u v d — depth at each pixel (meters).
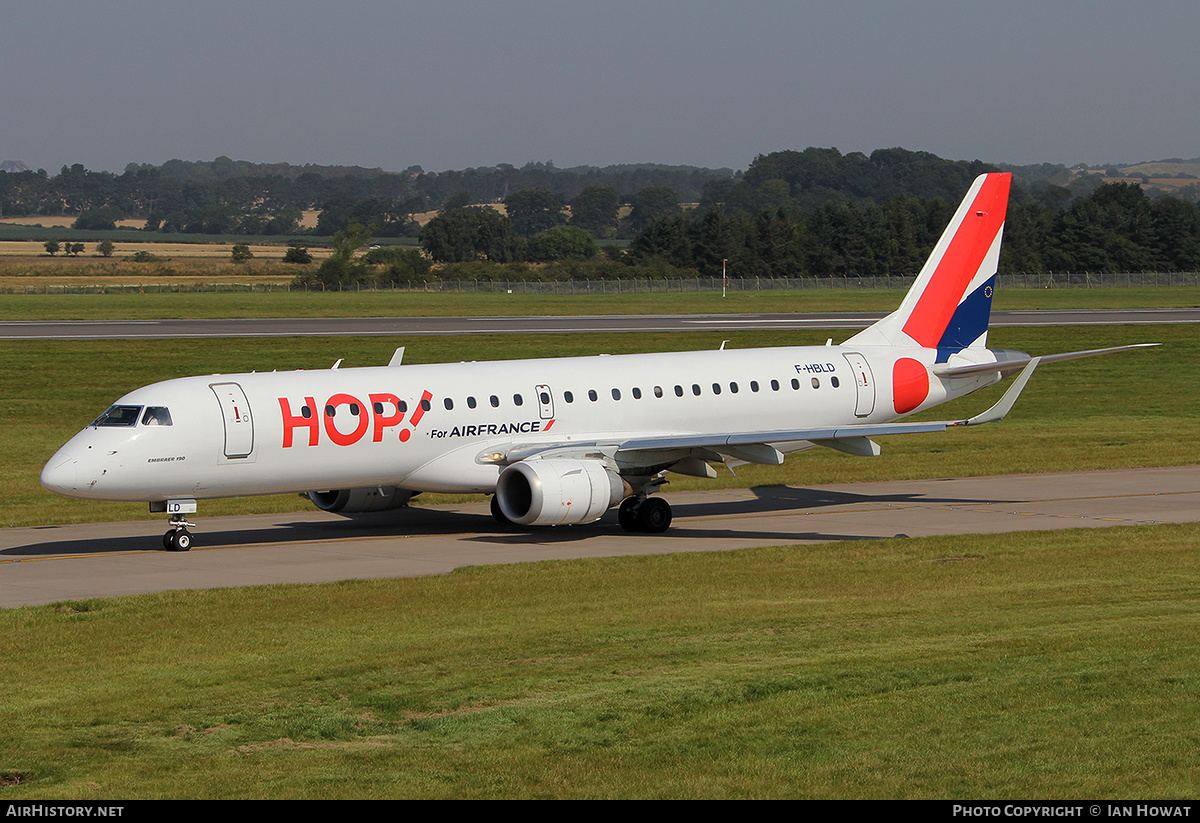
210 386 126.38
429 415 133.38
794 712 67.62
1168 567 109.50
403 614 93.88
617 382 145.62
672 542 129.62
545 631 87.50
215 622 91.44
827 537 131.00
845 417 159.38
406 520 145.88
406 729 66.00
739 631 86.75
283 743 64.06
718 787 56.97
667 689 72.19
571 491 128.12
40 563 117.88
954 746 61.84
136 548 126.50
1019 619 89.50
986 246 168.88
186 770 60.19
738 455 140.12
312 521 144.88
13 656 82.00
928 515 143.88
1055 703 68.44
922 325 166.50
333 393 130.25
